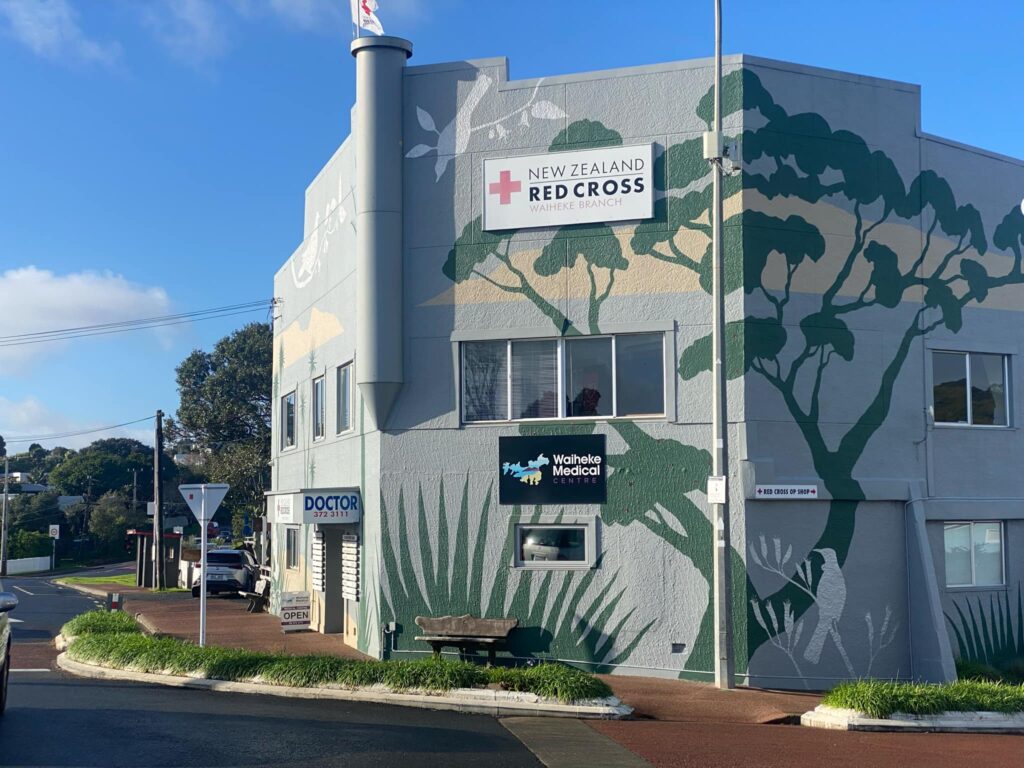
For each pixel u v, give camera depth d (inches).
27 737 414.0
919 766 399.5
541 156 664.4
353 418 758.5
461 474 664.4
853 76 668.7
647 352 647.1
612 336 651.5
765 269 632.4
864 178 665.6
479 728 463.8
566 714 503.2
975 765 403.9
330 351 832.3
